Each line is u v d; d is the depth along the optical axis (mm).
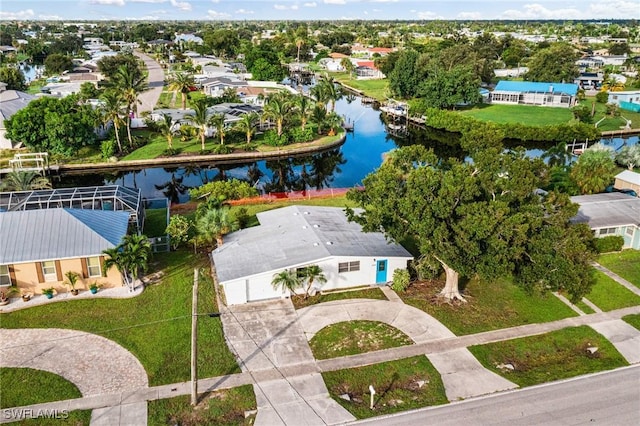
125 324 31125
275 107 82312
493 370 27469
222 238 40000
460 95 110312
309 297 34531
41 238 34625
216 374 26891
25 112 72000
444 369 27469
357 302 34000
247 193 54531
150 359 28016
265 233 39500
